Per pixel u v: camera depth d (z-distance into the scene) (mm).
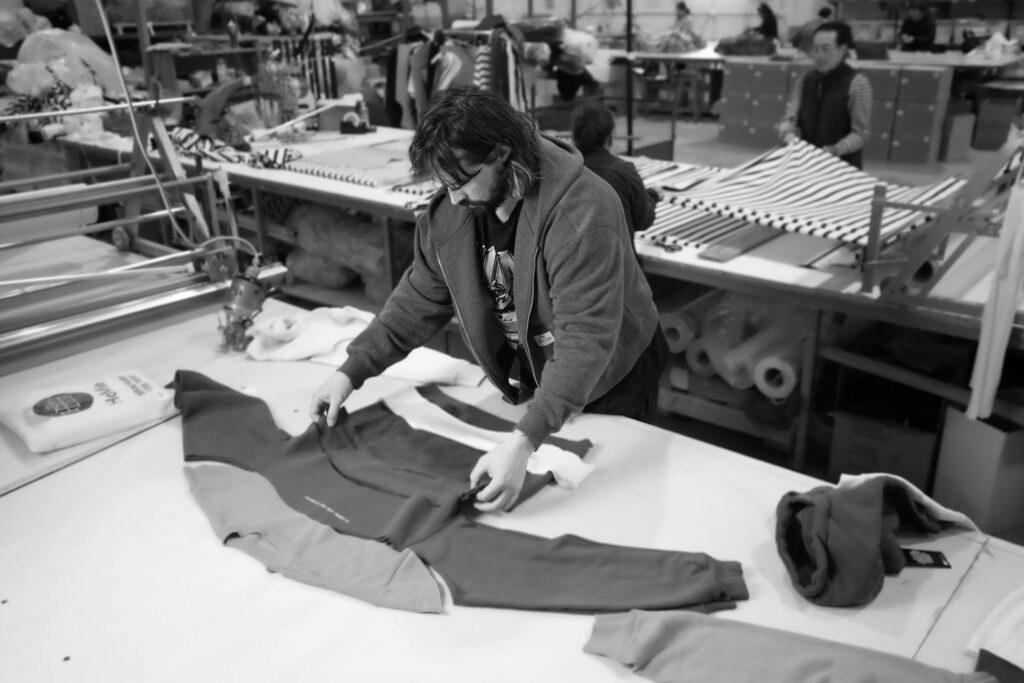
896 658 1072
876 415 2686
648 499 1495
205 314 2432
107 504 1535
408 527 1396
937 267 2404
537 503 1494
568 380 1396
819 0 9883
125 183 2311
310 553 1352
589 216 1414
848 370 2805
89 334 2219
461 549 1345
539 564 1303
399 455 1651
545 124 4543
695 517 1438
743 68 7371
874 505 1271
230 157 4293
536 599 1233
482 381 1997
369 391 1928
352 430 1725
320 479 1563
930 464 2562
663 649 1121
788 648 1100
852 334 2814
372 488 1532
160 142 2426
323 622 1219
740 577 1262
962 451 2428
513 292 1584
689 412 3109
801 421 2707
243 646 1177
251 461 1635
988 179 2043
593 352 1414
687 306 3115
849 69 3961
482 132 1307
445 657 1147
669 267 2770
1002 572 1263
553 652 1148
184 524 1468
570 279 1436
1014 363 2617
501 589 1258
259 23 5680
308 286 4176
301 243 4023
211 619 1231
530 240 1471
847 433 2697
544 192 1429
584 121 2459
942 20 8977
